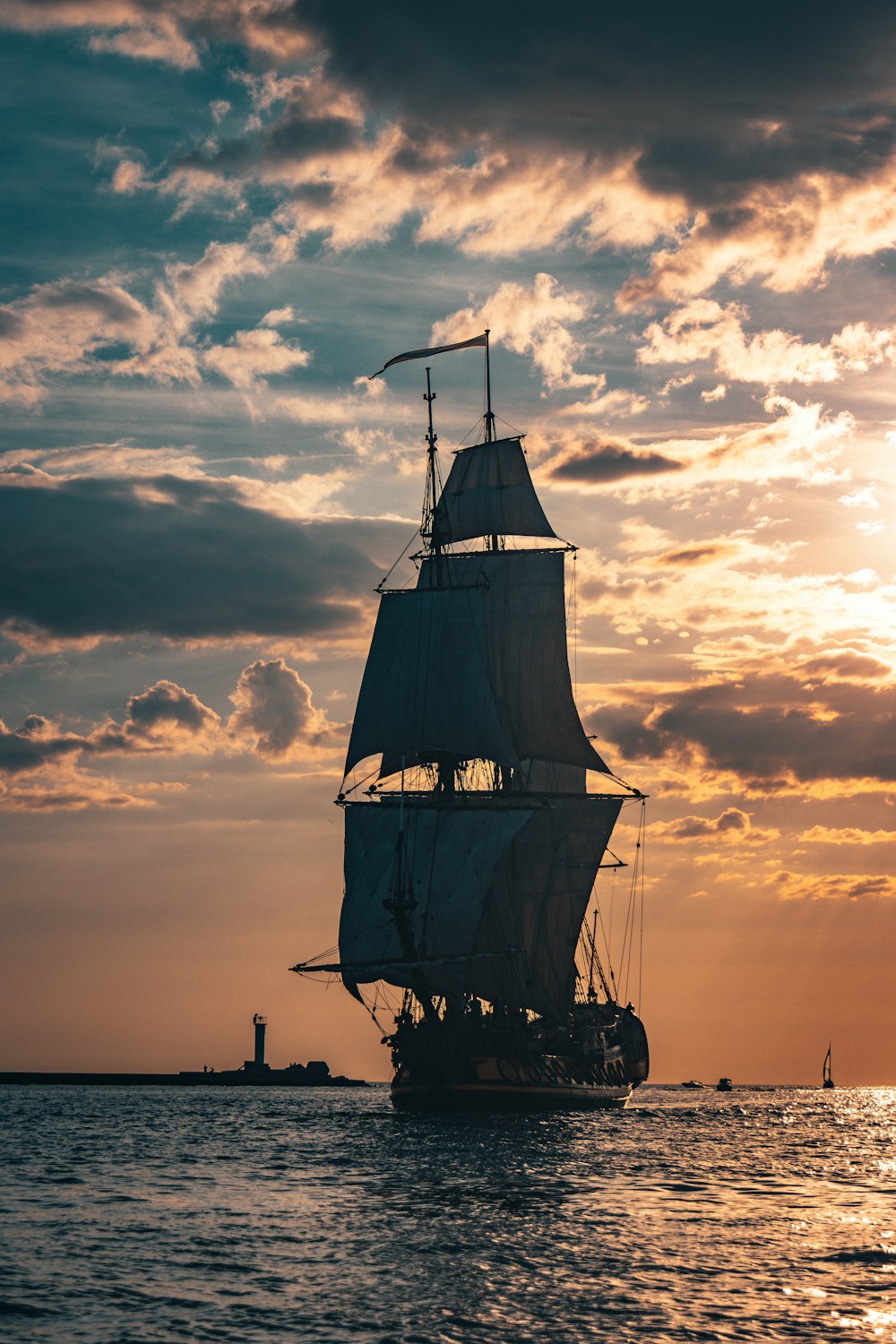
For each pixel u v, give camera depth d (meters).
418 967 158.50
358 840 168.75
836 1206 88.88
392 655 171.25
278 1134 145.12
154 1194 90.12
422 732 168.88
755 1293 58.56
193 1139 140.50
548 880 173.62
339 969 160.62
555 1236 71.62
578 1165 109.62
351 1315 54.28
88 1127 163.62
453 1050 156.62
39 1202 86.31
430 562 188.50
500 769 179.25
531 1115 161.38
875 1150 143.38
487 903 165.25
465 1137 134.00
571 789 184.12
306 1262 64.56
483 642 170.25
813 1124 199.88
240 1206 83.62
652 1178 102.00
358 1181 96.88
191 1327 52.53
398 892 159.38
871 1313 55.34
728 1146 140.50
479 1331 52.22
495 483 187.38
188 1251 67.56
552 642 184.62
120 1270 62.81
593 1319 53.94
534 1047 163.62
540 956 170.62
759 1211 84.44
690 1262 64.94
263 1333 51.72
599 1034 182.50
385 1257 65.56
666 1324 53.28
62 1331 51.88
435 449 189.12
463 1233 72.50
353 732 172.00
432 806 168.00
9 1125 167.25
